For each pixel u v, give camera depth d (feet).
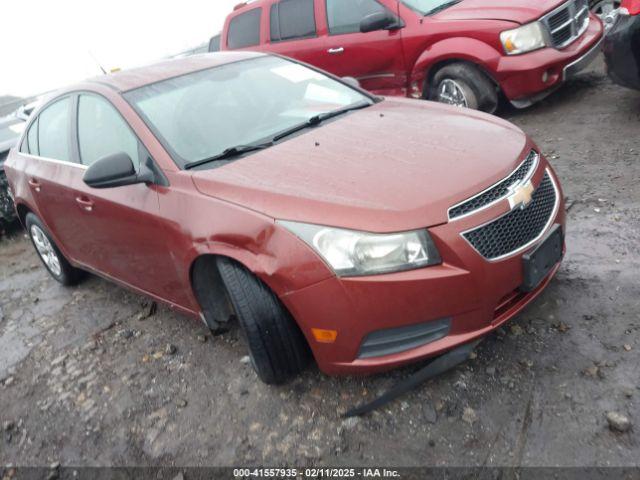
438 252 7.93
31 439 10.52
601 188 14.08
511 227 8.44
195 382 10.76
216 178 9.52
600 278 10.73
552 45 18.81
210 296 10.30
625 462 7.30
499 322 8.55
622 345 9.07
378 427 8.72
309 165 9.41
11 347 14.03
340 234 7.97
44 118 14.51
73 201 12.47
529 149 9.61
